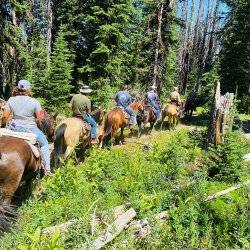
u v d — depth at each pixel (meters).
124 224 7.50
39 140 8.20
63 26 36.78
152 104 19.47
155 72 31.75
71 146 10.71
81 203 8.29
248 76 27.91
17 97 8.10
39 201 8.37
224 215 8.39
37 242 6.15
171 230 7.88
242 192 10.16
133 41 38.41
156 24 32.09
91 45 34.12
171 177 10.88
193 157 13.24
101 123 16.31
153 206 8.51
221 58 28.48
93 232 6.93
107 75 32.66
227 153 11.50
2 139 7.39
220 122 14.45
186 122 27.03
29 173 8.05
